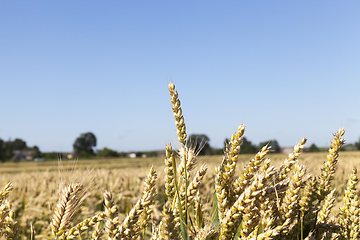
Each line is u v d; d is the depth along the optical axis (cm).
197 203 138
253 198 107
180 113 128
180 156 137
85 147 11131
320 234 136
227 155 130
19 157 11625
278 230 108
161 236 103
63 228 115
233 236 115
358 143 6819
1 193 119
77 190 121
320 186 136
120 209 501
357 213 146
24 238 388
